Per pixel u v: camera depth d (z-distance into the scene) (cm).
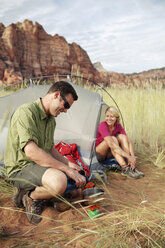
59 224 173
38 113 193
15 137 186
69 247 144
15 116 188
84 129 319
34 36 6222
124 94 595
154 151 429
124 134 346
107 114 329
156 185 276
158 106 508
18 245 144
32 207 180
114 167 322
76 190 221
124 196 236
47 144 207
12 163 191
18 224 173
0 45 5444
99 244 140
